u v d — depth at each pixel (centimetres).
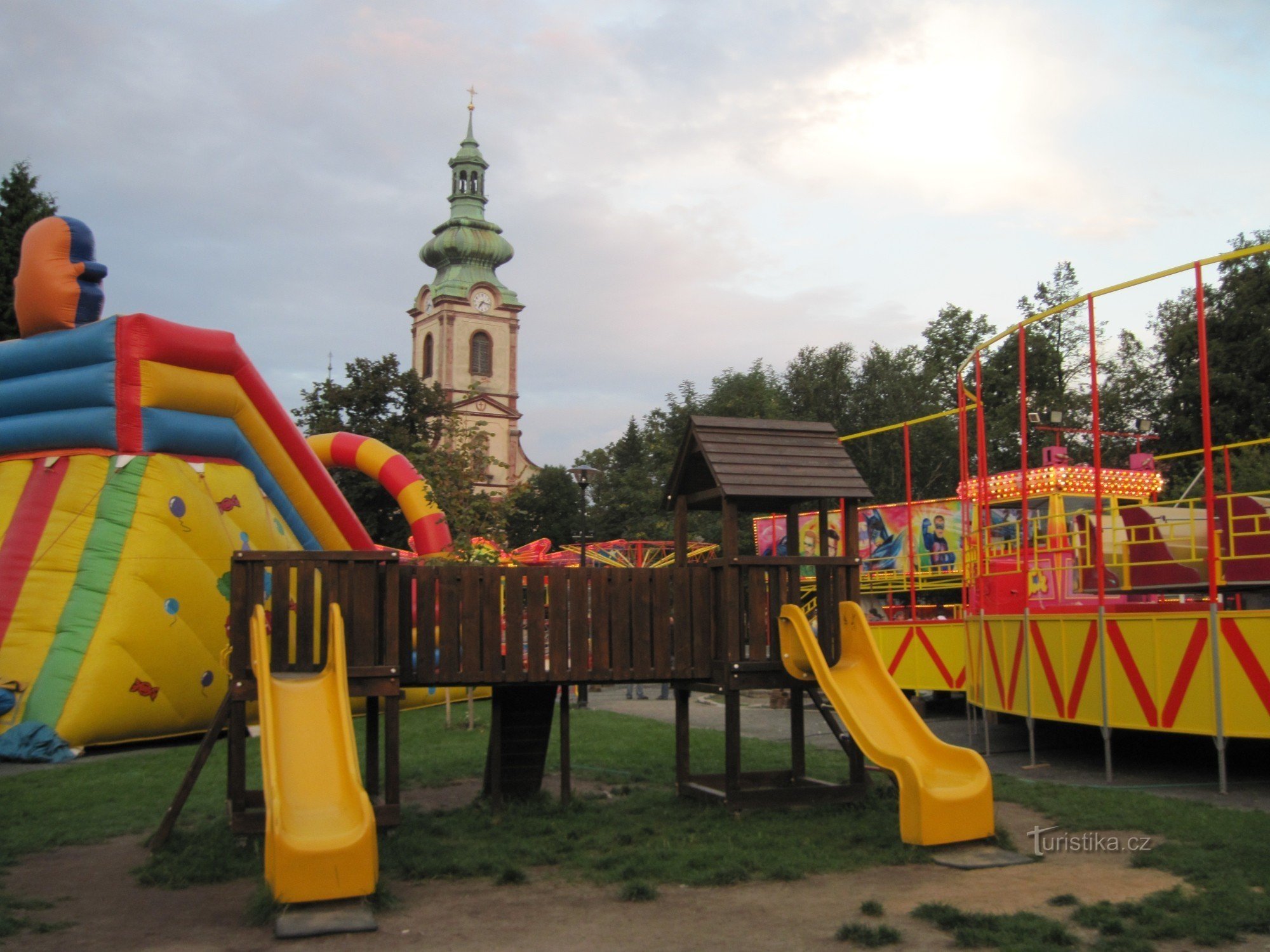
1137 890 744
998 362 5706
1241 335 4094
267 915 709
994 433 5306
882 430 2084
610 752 1507
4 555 1714
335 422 5078
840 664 1080
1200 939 625
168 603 1719
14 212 3656
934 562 2802
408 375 5231
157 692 1689
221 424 1908
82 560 1695
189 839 948
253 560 938
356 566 951
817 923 687
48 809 1120
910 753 952
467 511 2947
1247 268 4138
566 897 763
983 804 891
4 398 1825
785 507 1188
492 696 1096
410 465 2922
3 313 3572
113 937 683
